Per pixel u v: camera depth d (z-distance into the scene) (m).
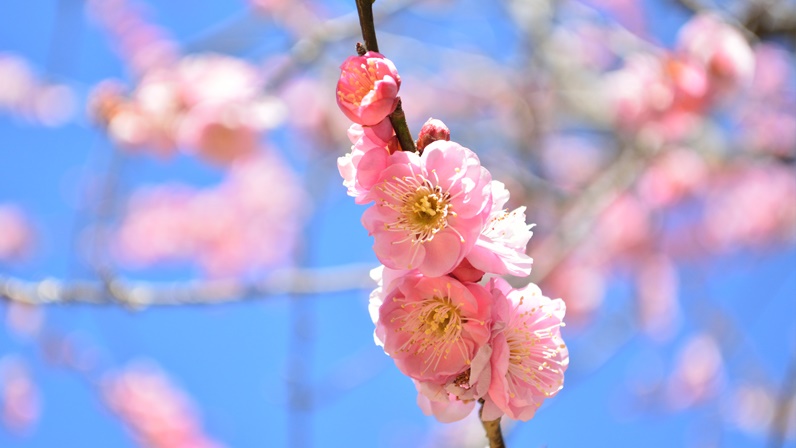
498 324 1.91
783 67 6.56
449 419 2.01
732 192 7.45
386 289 2.00
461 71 6.73
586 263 6.68
